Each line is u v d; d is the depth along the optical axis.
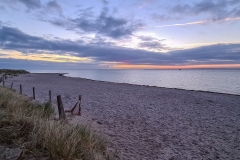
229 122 9.81
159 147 6.04
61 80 44.78
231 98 19.05
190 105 14.80
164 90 25.94
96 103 14.09
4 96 6.65
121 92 22.48
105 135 6.65
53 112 7.08
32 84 30.73
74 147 3.46
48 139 3.45
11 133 3.47
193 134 7.64
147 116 10.55
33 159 2.93
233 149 6.19
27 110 5.74
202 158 5.41
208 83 45.06
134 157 4.99
